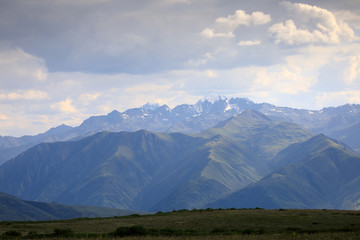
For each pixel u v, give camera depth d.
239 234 90.12
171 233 92.00
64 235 89.94
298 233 89.94
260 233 91.31
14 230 99.25
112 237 87.69
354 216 115.00
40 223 118.31
